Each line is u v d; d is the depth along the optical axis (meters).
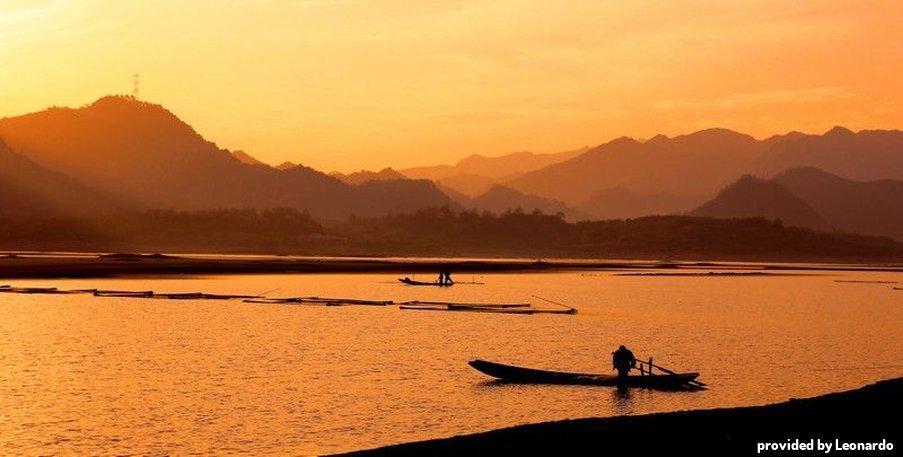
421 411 69.75
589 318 147.75
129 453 57.53
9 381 80.56
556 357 101.62
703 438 50.03
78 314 138.75
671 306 181.38
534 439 49.78
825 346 117.38
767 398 77.38
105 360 93.31
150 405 70.81
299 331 120.44
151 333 116.31
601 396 76.25
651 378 80.50
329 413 68.69
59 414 67.50
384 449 48.94
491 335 120.00
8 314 137.75
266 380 82.25
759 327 141.25
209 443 59.97
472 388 78.88
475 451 47.88
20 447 58.69
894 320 157.62
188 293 182.50
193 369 88.00
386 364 92.44
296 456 56.94
